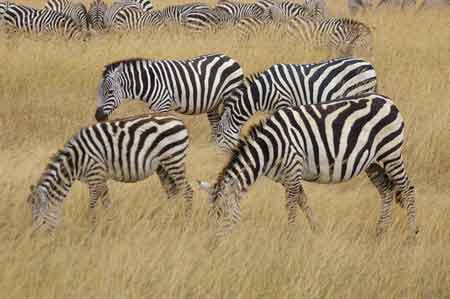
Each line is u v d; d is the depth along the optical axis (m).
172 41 25.00
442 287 11.69
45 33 25.42
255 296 10.95
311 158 12.65
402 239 13.48
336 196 15.08
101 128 12.92
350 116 12.77
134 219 13.25
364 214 14.48
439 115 19.62
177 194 13.70
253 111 17.58
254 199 14.23
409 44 27.14
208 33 26.38
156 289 10.90
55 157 12.62
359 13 36.81
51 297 10.45
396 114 13.04
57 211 12.42
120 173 13.13
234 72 19.11
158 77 18.11
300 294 10.97
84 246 12.44
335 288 11.33
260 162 12.29
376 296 11.34
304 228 13.25
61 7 30.48
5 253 11.52
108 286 10.76
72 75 21.45
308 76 17.55
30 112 19.72
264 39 24.94
